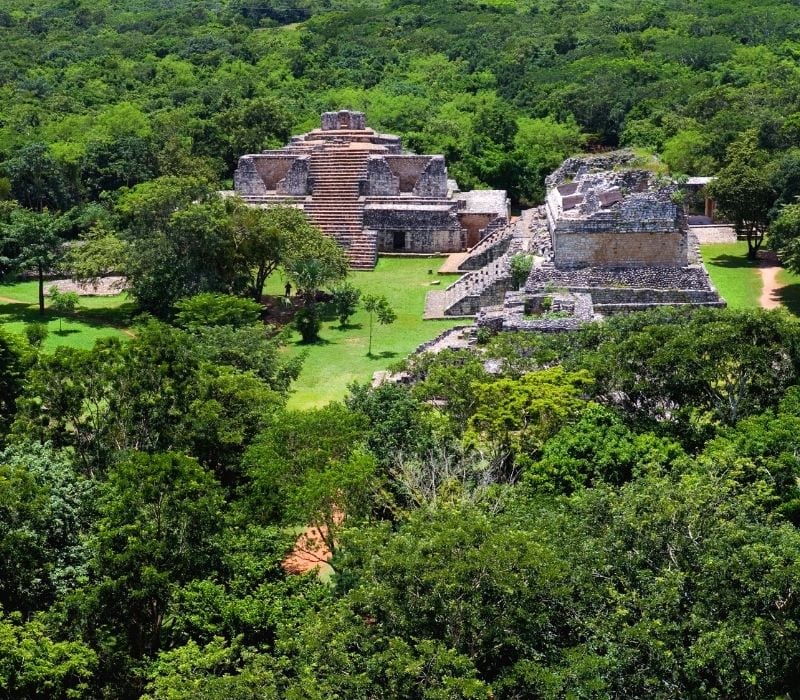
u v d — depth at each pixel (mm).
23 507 29516
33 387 37750
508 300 55406
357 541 27266
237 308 56906
